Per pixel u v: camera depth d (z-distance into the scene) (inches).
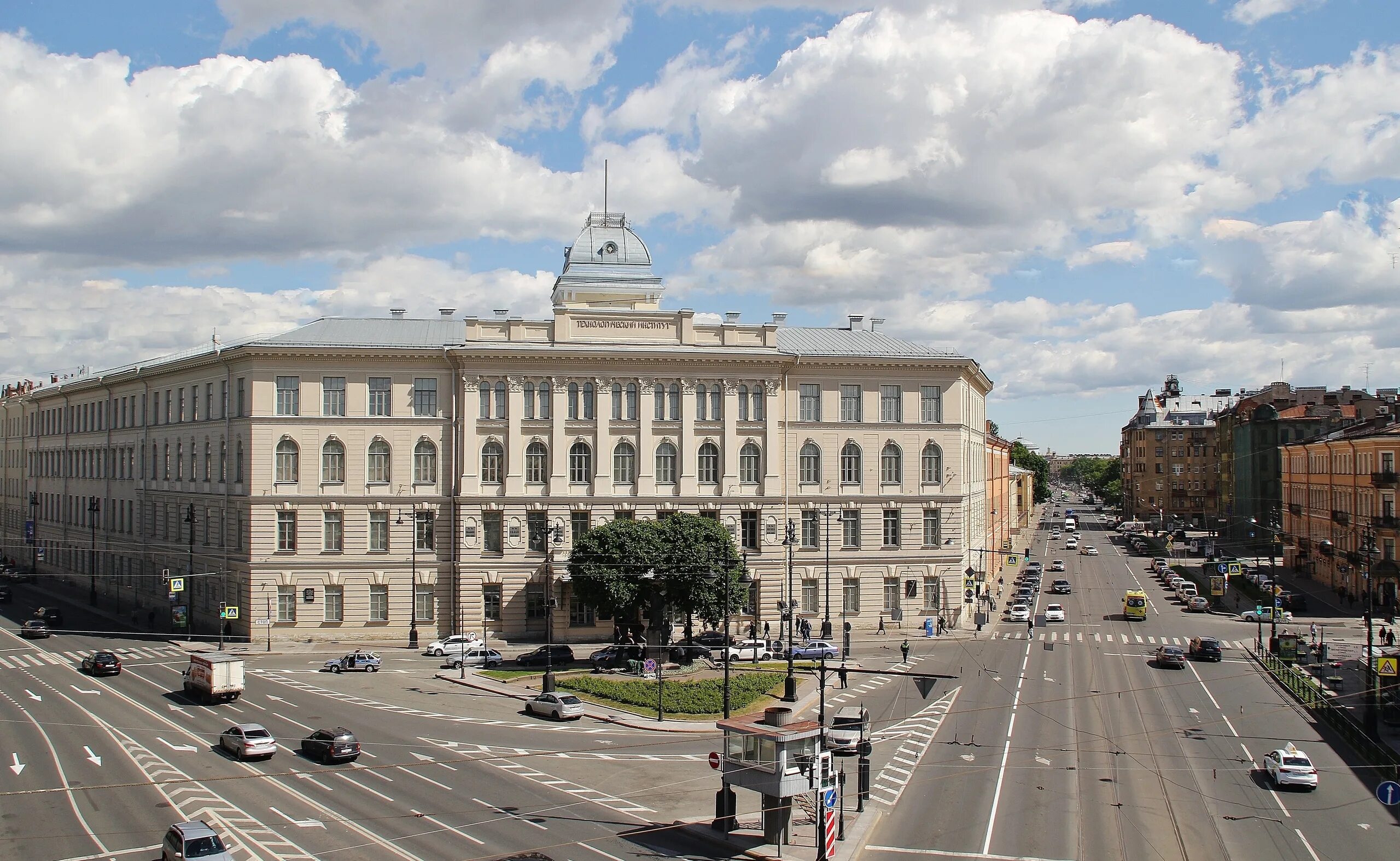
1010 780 2043.6
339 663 3218.5
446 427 3769.7
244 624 3710.6
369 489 3722.9
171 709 2642.7
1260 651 3408.0
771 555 3895.2
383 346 3727.9
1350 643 3607.3
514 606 3725.4
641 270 4303.6
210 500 3964.1
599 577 3272.6
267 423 3690.9
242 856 1601.9
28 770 2062.0
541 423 3779.5
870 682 3051.2
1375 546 4340.6
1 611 4463.6
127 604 4584.2
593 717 2628.0
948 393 4077.3
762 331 3932.1
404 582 3720.5
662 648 3326.8
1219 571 5315.0
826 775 1697.8
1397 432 4311.0
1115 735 2394.2
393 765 2143.2
